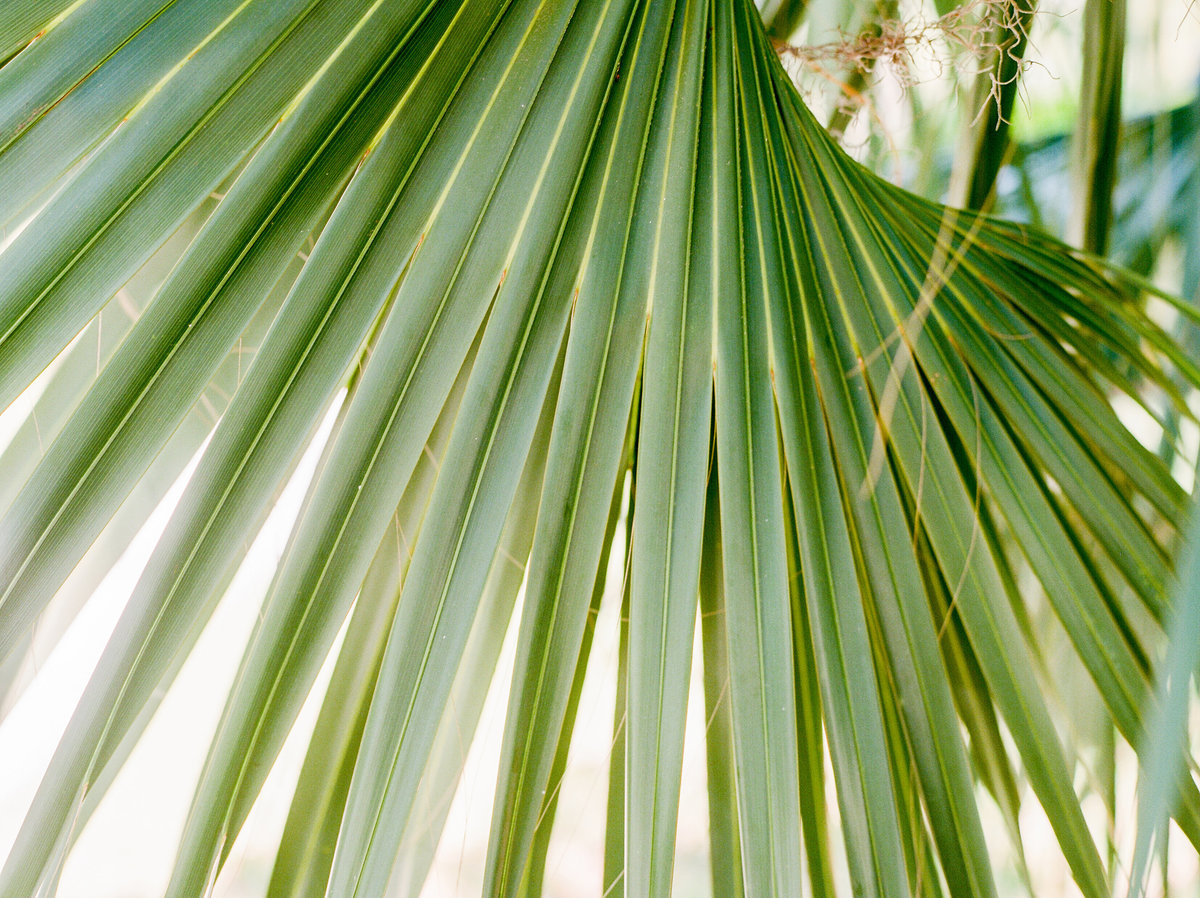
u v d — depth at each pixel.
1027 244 0.78
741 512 0.64
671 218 0.67
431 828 0.68
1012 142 0.92
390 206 0.63
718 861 0.67
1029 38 0.89
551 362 0.64
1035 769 0.66
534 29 0.66
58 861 0.57
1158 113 0.90
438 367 0.62
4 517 0.58
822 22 0.98
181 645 0.59
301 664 0.60
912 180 1.03
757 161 0.70
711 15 0.71
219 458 0.60
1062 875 0.85
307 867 0.63
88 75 0.59
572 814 0.88
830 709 0.64
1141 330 0.74
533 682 0.62
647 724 0.61
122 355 0.59
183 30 0.60
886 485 0.68
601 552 0.65
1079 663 0.78
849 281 0.71
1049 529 0.69
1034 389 0.72
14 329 0.58
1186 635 0.53
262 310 0.70
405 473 0.61
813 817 0.66
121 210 0.59
